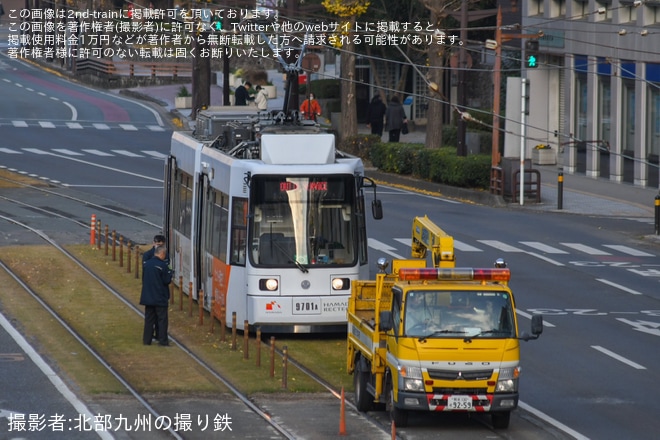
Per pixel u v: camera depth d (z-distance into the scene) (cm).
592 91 14125
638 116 13288
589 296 7781
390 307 5003
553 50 14925
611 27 13662
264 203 6438
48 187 12738
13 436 4516
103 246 9569
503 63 16988
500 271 4797
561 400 5288
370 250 9431
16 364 5781
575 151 14650
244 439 4522
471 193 12538
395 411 4741
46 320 6888
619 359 6091
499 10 12144
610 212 11700
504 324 4666
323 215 6481
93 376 5562
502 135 15775
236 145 7025
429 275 4788
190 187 7650
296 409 5059
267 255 6419
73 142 17100
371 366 4953
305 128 6844
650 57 12988
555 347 6350
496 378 4588
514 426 4834
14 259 8819
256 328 6406
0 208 11306
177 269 8006
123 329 6731
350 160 6681
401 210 11644
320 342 6544
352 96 15600
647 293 7919
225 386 5453
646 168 13375
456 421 4909
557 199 12344
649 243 10012
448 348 4575
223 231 6731
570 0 14438
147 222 10788
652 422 4919
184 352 6191
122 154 15912
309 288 6412
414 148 13950
